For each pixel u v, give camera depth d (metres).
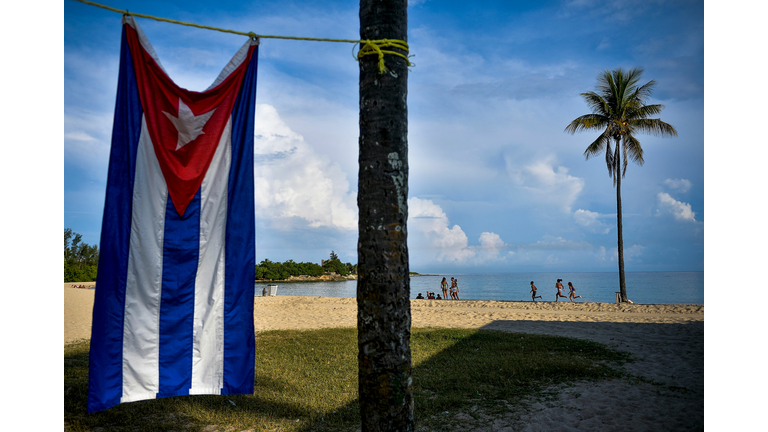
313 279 117.25
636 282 130.38
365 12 3.72
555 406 7.06
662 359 10.34
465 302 27.22
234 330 4.71
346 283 106.94
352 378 8.99
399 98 3.63
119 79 4.40
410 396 3.49
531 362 9.97
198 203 4.66
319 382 8.71
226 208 4.76
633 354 11.02
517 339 13.61
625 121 28.42
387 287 3.43
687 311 21.53
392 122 3.57
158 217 4.50
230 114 4.79
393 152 3.55
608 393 7.67
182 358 4.53
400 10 3.73
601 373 8.93
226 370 4.66
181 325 4.55
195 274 4.63
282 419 6.68
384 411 3.36
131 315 4.35
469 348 12.05
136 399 4.31
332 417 6.68
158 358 4.43
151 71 4.52
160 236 4.50
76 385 7.93
